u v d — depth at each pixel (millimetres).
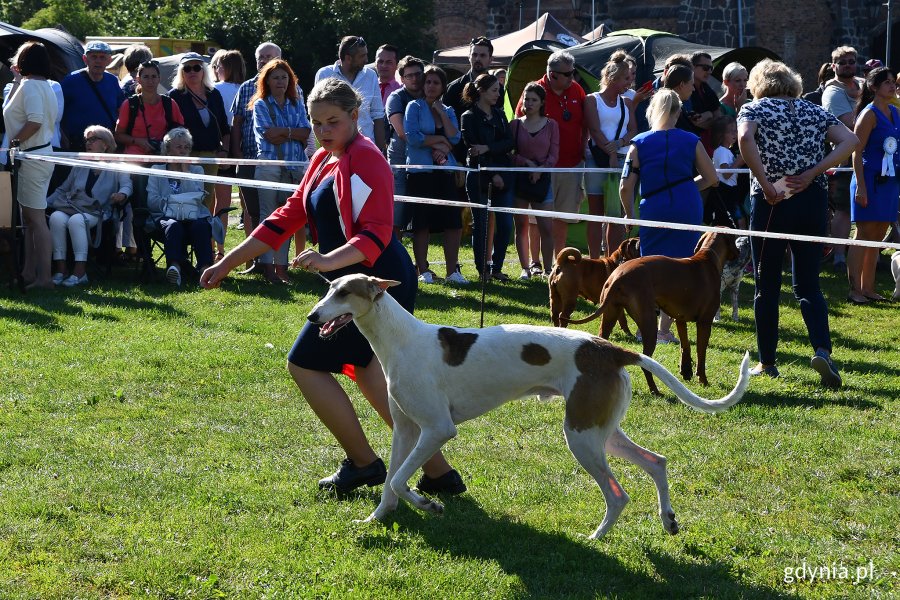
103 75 10312
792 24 32781
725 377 6926
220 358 6797
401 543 4086
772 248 6750
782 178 6484
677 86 8875
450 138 9977
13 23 35594
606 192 10281
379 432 5449
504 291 9750
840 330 8688
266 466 4910
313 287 9516
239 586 3654
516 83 13633
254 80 10250
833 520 4414
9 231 8484
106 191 9508
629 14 33406
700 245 6945
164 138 9539
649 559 3980
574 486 4766
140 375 6367
